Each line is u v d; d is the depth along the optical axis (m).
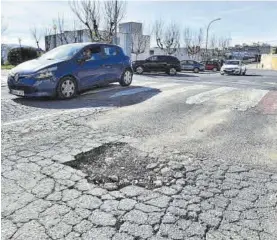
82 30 35.12
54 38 40.56
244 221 2.38
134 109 6.20
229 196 2.76
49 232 2.20
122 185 2.94
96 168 3.32
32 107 6.35
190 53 56.97
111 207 2.54
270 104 7.07
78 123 5.08
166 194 2.78
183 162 3.52
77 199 2.65
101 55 8.76
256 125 5.18
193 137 4.46
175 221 2.36
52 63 7.27
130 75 9.94
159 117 5.58
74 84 7.63
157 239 2.15
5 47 31.78
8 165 3.29
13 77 7.07
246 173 3.26
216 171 3.29
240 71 25.69
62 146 3.95
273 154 3.84
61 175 3.10
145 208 2.53
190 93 8.42
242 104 6.97
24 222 2.31
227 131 4.80
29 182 2.92
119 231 2.23
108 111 5.99
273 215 2.48
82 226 2.28
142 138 4.37
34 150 3.77
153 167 3.37
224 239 2.17
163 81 12.27
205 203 2.63
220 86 10.73
